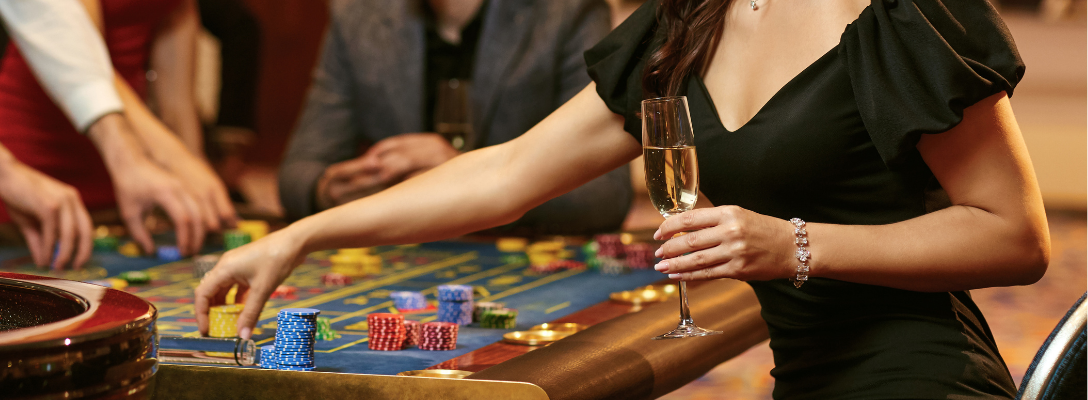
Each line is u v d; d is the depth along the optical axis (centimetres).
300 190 319
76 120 259
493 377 113
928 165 124
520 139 161
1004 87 117
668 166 123
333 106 367
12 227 272
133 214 254
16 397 73
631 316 156
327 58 373
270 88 934
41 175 236
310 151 355
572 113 158
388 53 364
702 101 143
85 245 232
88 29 261
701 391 354
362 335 154
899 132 118
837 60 128
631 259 230
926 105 117
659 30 153
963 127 119
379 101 364
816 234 118
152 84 347
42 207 230
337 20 373
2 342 73
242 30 533
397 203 159
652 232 292
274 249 153
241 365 119
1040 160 814
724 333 157
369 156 304
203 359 117
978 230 118
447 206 158
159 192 250
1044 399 104
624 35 156
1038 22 793
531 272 223
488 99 346
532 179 158
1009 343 402
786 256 117
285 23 924
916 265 119
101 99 257
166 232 288
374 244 162
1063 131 802
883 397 125
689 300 172
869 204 130
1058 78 795
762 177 133
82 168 327
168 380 115
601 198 287
